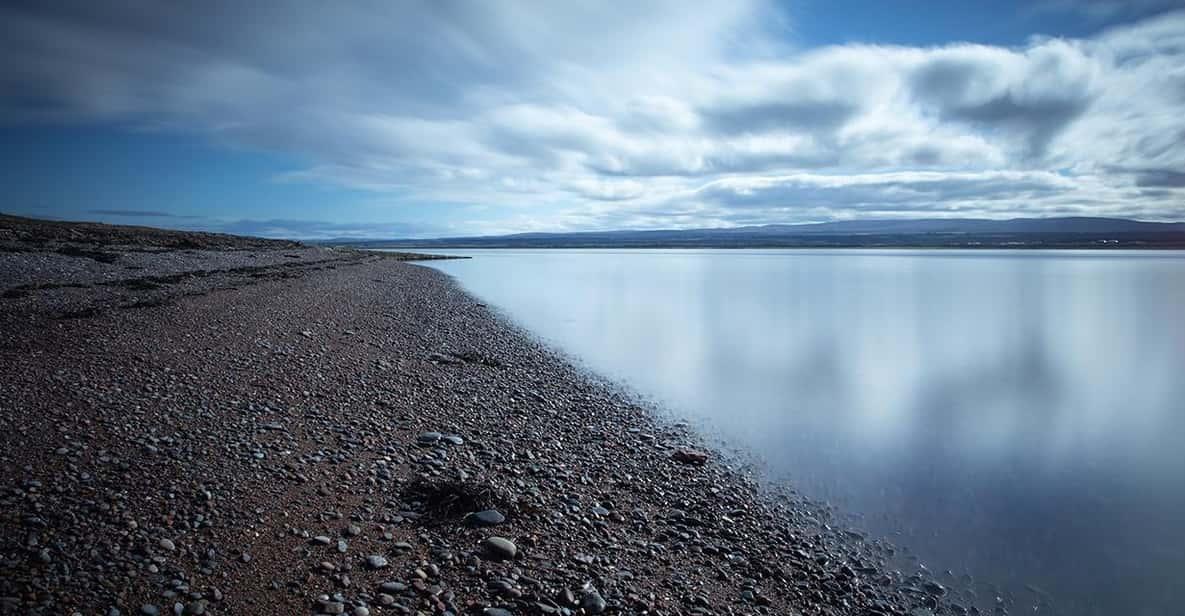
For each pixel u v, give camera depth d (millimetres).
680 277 69438
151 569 5590
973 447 11969
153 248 55219
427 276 54938
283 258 61062
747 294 47500
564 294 44562
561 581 6211
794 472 10336
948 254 182000
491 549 6574
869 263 113500
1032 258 141500
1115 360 22016
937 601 6648
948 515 8805
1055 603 6652
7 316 16453
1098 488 9930
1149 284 59688
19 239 44688
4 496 6496
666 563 7000
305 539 6449
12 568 5344
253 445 8758
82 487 6898
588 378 16703
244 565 5852
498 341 21312
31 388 10023
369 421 10633
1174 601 6707
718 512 8562
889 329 29031
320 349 15992
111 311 18500
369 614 5332
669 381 17125
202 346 14602
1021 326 30547
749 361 20562
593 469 9766
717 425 12977
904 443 12109
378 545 6496
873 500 9266
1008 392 16891
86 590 5184
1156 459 11367
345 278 41844
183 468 7684
